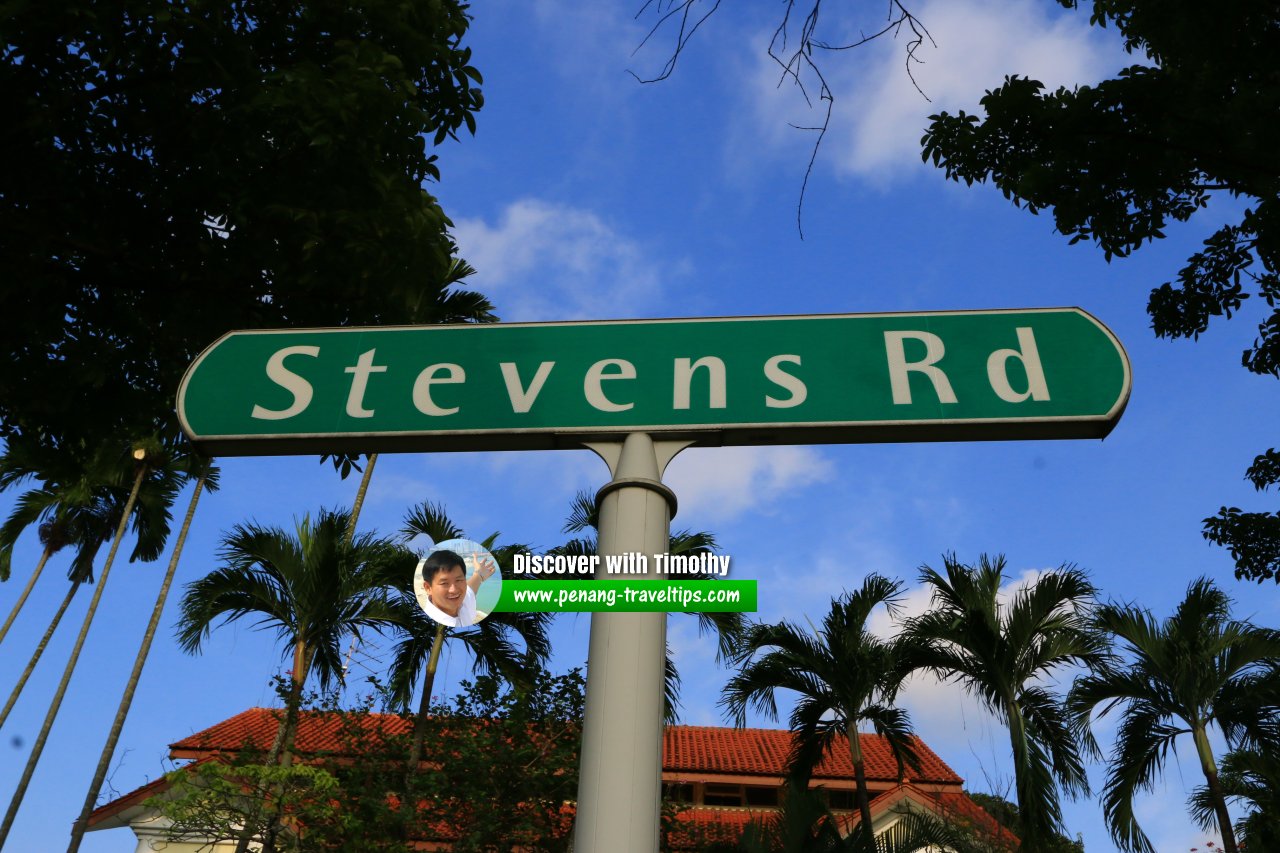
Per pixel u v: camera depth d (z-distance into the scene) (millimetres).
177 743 19172
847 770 19672
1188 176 10094
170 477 29141
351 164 7352
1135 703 12789
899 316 2227
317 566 14688
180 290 7570
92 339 7676
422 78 8289
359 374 2250
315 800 13773
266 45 7637
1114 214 10359
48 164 6746
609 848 1621
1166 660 12562
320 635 14852
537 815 14188
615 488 2010
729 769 19594
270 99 6773
